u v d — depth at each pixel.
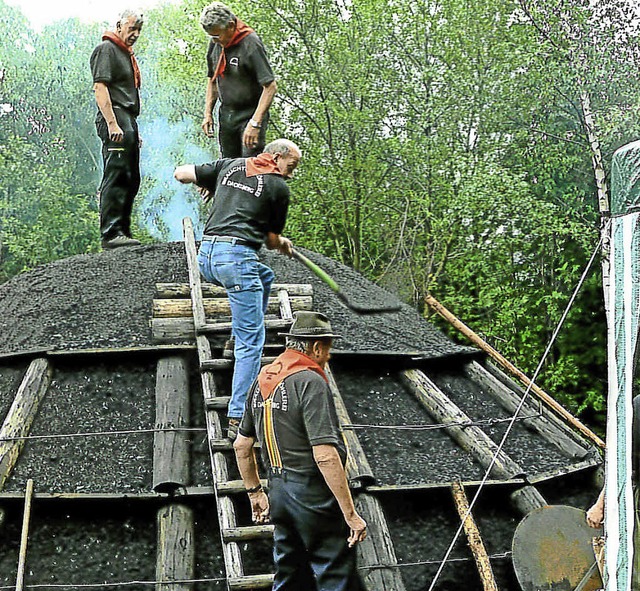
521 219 14.29
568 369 15.13
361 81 16.78
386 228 18.23
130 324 6.30
